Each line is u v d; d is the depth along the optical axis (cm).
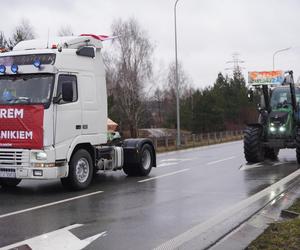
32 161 1084
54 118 1095
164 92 7638
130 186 1252
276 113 1873
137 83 5366
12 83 1123
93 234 746
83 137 1186
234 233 732
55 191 1177
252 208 921
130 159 1438
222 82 7462
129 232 755
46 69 1093
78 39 1227
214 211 906
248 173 1518
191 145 3553
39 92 1097
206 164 1866
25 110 1089
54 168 1089
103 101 1266
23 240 715
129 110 5234
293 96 1870
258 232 736
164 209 932
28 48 1217
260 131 1869
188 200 1030
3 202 1026
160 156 2408
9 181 1257
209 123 6631
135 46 5544
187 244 676
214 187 1220
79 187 1180
